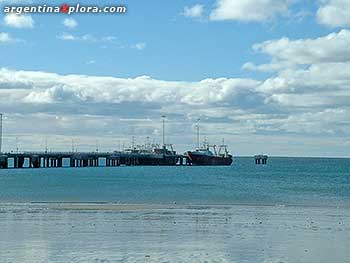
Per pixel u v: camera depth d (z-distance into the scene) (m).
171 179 105.94
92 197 52.03
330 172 151.38
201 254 19.72
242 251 20.41
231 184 85.31
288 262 18.53
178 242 22.39
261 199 50.78
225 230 26.31
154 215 33.12
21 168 155.25
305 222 30.06
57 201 45.94
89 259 18.59
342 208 39.97
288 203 45.38
